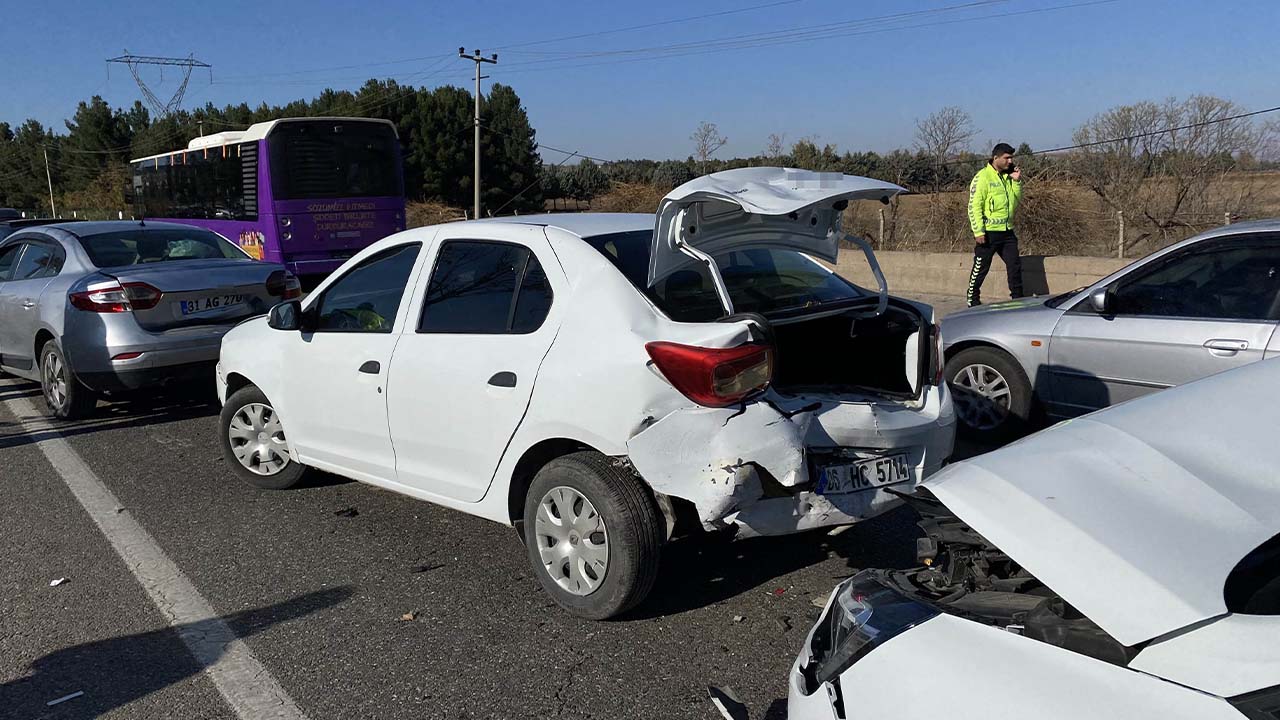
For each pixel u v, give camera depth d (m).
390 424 4.61
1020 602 2.02
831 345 4.42
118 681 3.54
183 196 18.53
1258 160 16.47
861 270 14.57
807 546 4.70
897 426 3.86
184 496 5.71
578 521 3.84
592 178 60.66
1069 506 1.92
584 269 3.93
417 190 59.25
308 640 3.84
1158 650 1.59
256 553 4.78
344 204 15.51
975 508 2.03
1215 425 2.09
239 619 4.05
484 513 4.29
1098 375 5.88
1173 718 1.50
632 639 3.78
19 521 5.32
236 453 5.78
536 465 4.14
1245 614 1.59
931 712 1.75
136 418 7.82
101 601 4.25
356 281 4.94
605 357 3.66
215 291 7.57
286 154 14.97
